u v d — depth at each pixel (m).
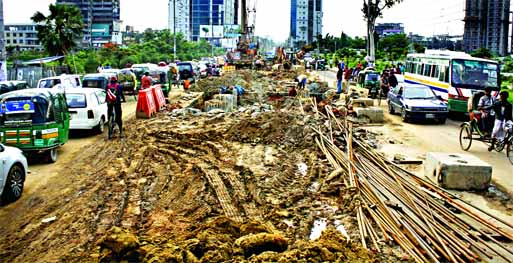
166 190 12.09
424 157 15.78
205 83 45.03
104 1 110.81
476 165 11.97
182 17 144.75
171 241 7.98
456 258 7.89
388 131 21.14
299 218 9.84
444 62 26.56
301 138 17.75
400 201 10.67
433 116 23.41
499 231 9.08
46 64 49.06
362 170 12.98
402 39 98.25
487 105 16.94
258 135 18.52
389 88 31.12
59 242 8.86
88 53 65.31
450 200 10.80
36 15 51.69
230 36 119.31
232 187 12.04
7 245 8.77
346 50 100.00
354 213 10.00
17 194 11.47
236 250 7.48
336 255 7.34
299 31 152.25
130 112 27.47
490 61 25.97
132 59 69.31
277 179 12.62
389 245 8.45
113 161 15.26
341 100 32.03
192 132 19.80
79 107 19.52
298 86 38.34
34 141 14.52
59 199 11.39
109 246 7.51
